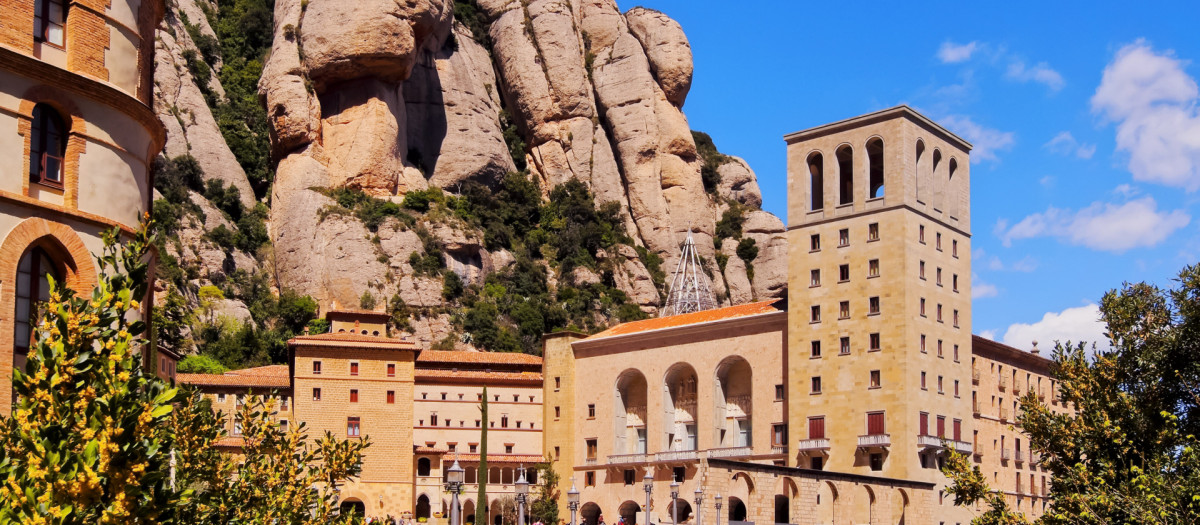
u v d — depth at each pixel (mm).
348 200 192750
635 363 138375
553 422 143125
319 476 42812
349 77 197250
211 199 192750
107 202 40875
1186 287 52875
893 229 120938
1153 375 52031
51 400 25266
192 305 170750
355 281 184250
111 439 24484
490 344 185625
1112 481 50062
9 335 37219
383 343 130000
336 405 127312
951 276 126688
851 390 120250
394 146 199875
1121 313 53094
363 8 194125
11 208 37688
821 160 129625
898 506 113938
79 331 25938
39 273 38969
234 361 161250
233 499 39188
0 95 37625
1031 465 136250
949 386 123188
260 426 43375
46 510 23500
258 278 185750
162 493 25953
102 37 41375
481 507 107812
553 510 138750
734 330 131375
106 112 41062
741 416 132125
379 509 125875
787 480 122688
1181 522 44688
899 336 118250
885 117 123500
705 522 95688
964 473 54594
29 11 38969
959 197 130250
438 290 189125
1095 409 51875
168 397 26078
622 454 137750
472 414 142625
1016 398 135875
